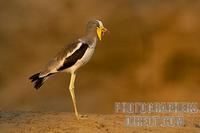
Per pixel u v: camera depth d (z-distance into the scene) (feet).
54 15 67.72
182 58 66.59
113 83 65.62
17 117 33.27
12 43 67.10
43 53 66.54
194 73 66.08
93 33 31.27
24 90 64.39
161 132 30.25
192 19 67.00
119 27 67.31
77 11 67.72
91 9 67.56
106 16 67.15
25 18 67.51
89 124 31.27
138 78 66.03
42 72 31.37
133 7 67.31
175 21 67.36
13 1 67.72
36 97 63.72
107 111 63.41
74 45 31.01
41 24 67.56
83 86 64.90
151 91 65.57
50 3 67.77
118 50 66.64
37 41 67.15
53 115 33.86
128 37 67.31
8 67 65.67
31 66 65.98
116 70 66.23
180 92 65.05
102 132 29.76
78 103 63.46
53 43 66.95
